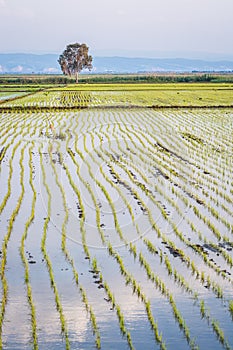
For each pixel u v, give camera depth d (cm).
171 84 8206
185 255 1162
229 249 1193
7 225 1369
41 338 818
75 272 1059
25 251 1190
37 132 2962
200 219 1420
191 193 1669
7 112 4022
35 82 9456
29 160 2191
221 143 2580
